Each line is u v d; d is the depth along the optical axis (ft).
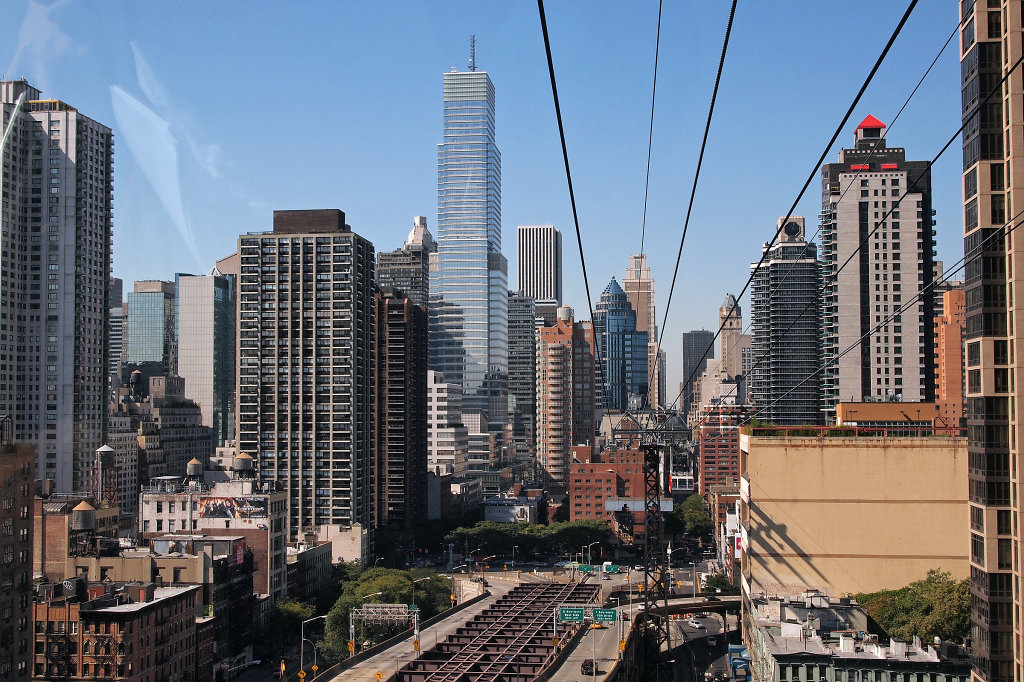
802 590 552.82
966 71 419.33
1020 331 391.24
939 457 548.31
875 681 401.90
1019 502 384.27
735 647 606.14
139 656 535.19
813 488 556.10
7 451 468.34
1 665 457.68
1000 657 384.47
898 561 547.90
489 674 555.28
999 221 400.67
